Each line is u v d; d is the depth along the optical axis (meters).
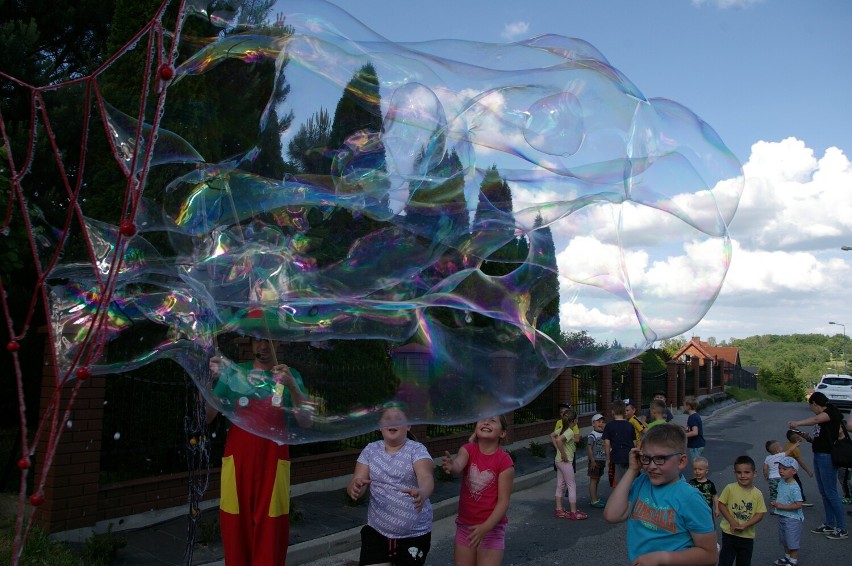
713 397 27.06
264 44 3.19
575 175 3.71
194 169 3.36
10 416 7.51
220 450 6.58
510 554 6.19
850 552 6.39
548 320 4.12
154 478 5.86
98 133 6.86
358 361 3.83
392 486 3.44
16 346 2.07
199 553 5.30
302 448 7.73
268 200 3.42
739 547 4.89
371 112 3.47
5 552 4.52
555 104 3.63
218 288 3.45
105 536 5.05
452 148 3.63
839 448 6.97
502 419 3.75
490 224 3.86
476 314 4.16
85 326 3.37
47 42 10.04
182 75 3.01
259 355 3.34
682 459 2.70
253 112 3.23
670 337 3.78
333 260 3.66
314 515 6.66
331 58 3.35
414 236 3.81
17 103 8.00
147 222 3.33
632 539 2.76
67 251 5.14
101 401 5.43
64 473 5.15
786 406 27.59
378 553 3.45
